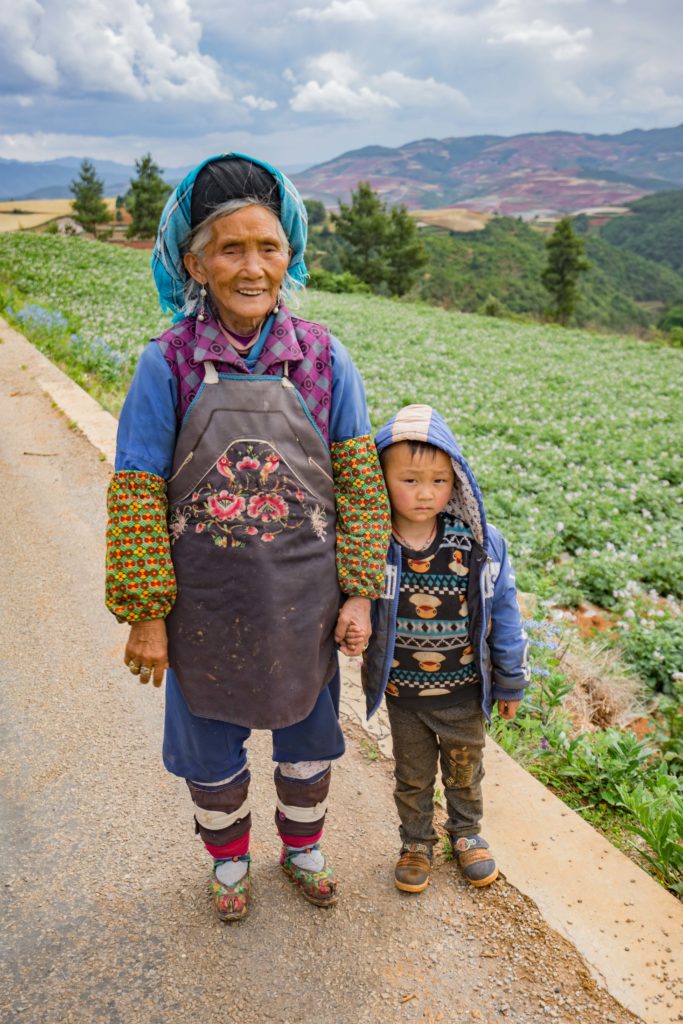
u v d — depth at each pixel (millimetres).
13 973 2254
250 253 1792
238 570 1894
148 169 73250
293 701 2004
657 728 4547
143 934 2373
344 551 2037
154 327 15828
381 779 2998
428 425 2094
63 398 8195
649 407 15500
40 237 30031
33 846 2730
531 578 6387
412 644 2287
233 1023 2098
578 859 2551
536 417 13656
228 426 1858
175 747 2182
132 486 1853
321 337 1987
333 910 2436
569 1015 2076
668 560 7195
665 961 2207
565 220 61000
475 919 2377
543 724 3711
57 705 3516
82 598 4469
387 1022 2086
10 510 5664
